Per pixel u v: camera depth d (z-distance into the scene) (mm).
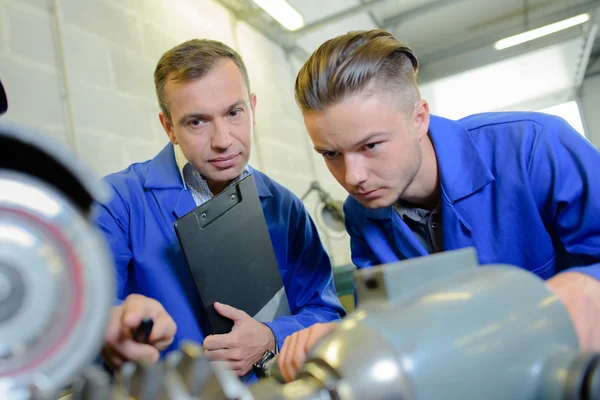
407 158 661
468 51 3939
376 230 895
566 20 3396
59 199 192
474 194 778
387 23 3441
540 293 369
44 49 1383
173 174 1005
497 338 319
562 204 709
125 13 1723
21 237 181
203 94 866
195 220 750
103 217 910
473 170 772
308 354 336
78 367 186
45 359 181
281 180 2566
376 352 293
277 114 2742
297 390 292
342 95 609
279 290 916
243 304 829
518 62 3969
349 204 935
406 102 658
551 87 4594
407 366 287
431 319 311
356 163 646
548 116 781
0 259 176
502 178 765
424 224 874
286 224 1064
